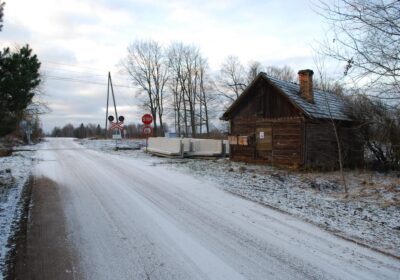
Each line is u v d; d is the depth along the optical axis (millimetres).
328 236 6672
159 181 12102
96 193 10000
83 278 4848
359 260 5551
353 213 8992
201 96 56000
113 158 20109
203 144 22016
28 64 9562
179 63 55562
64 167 15461
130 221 7383
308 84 18141
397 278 4941
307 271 5125
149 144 25656
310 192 12109
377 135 18016
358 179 15516
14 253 5645
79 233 6613
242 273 5035
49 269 5105
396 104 9523
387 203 10578
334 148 18641
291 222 7531
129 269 5129
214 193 10336
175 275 4949
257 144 18906
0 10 8719
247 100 19531
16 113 10055
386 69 7805
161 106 55656
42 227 6930
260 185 12258
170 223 7281
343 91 14562
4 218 7426
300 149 17031
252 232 6812
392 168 18688
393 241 6559
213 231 6832
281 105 17875
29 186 10953
